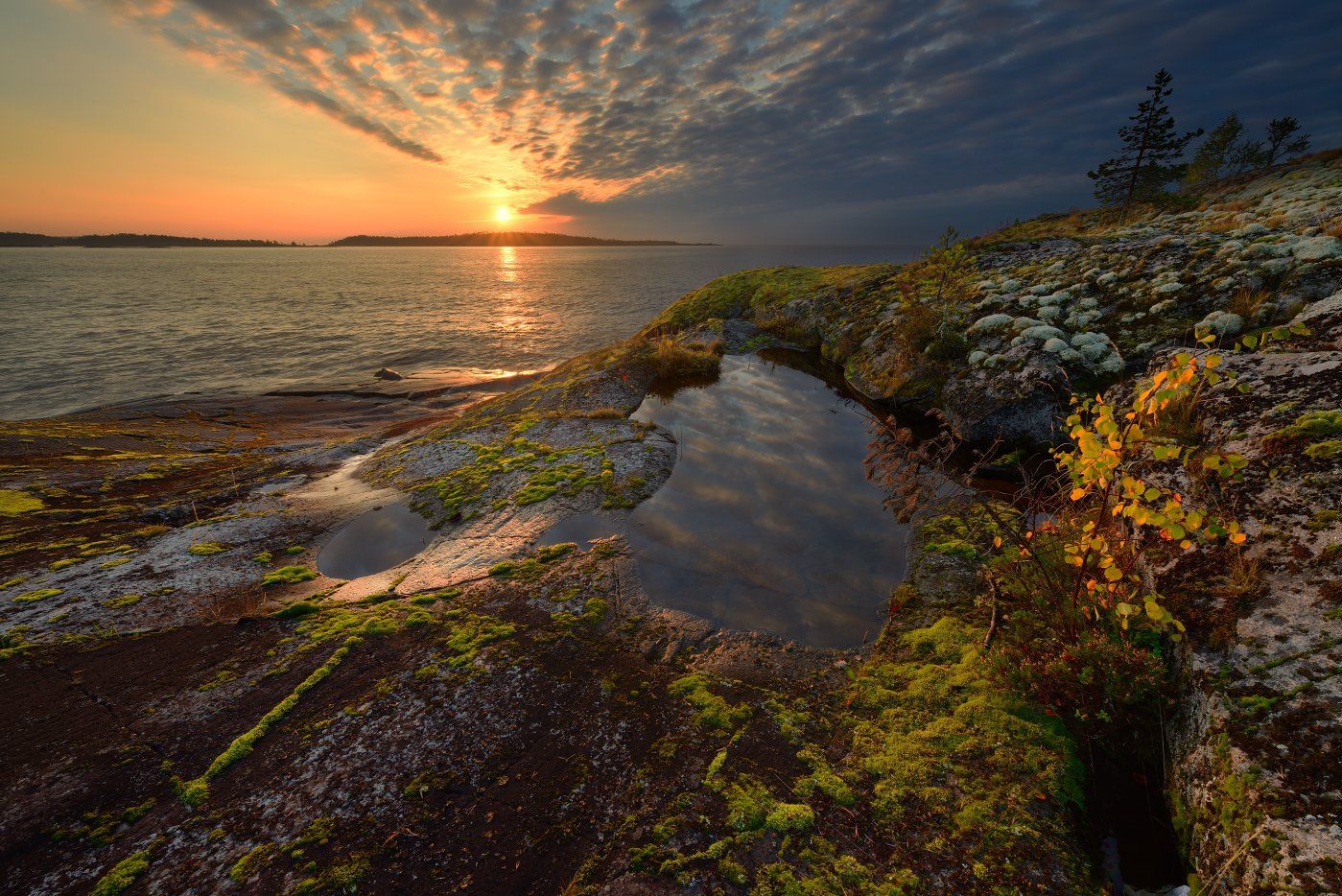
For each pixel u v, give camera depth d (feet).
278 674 18.26
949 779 12.94
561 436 37.96
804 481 30.53
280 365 120.16
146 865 12.23
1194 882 9.82
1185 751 11.43
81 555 27.20
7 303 249.34
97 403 93.09
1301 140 138.10
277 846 12.52
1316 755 9.21
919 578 21.12
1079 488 12.72
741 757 14.25
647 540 25.53
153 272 552.00
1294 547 12.39
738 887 11.18
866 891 10.90
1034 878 10.76
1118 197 104.47
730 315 68.90
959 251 48.42
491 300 264.72
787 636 19.06
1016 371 33.71
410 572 24.85
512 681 17.34
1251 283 30.68
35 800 13.94
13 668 19.16
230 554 27.27
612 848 12.17
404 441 44.34
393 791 13.76
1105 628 14.79
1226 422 16.34
